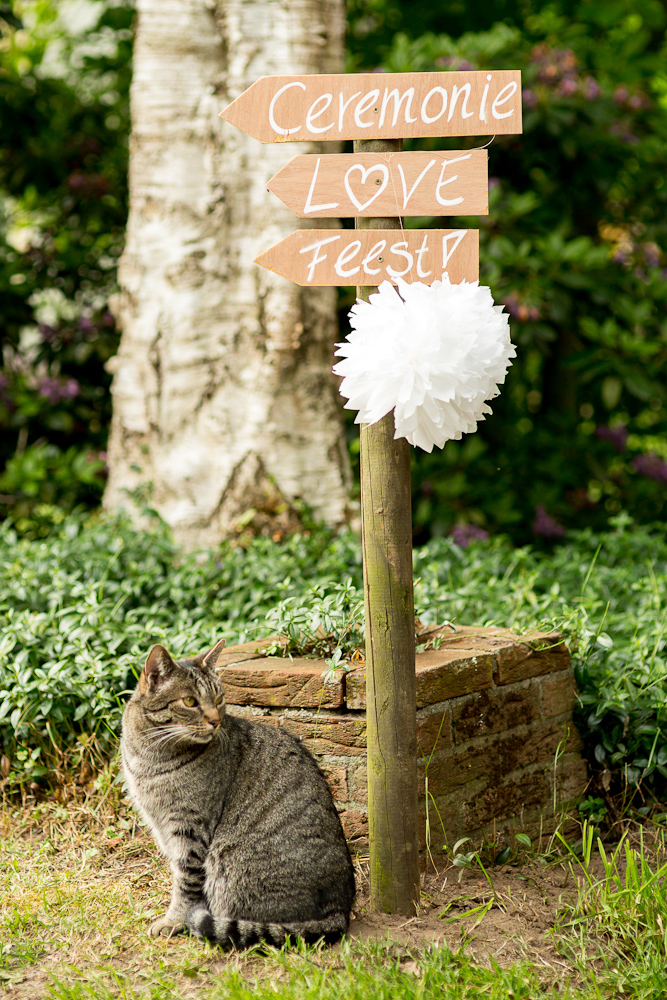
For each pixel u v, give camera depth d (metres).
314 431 6.50
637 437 9.50
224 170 6.44
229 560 5.65
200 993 2.75
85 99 10.27
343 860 3.13
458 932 3.07
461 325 2.87
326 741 3.57
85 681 4.27
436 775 3.51
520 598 5.07
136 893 3.45
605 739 4.20
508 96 2.99
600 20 9.20
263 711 3.69
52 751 4.32
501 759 3.82
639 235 8.90
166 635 4.66
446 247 3.06
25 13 10.87
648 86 9.20
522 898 3.33
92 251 9.54
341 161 3.07
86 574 5.35
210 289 6.46
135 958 3.00
